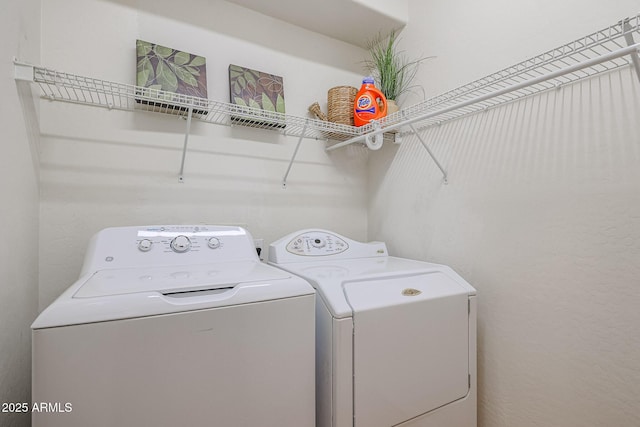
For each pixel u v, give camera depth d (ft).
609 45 3.49
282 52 6.19
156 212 4.92
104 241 3.69
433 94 5.69
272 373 2.94
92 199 4.49
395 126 4.84
